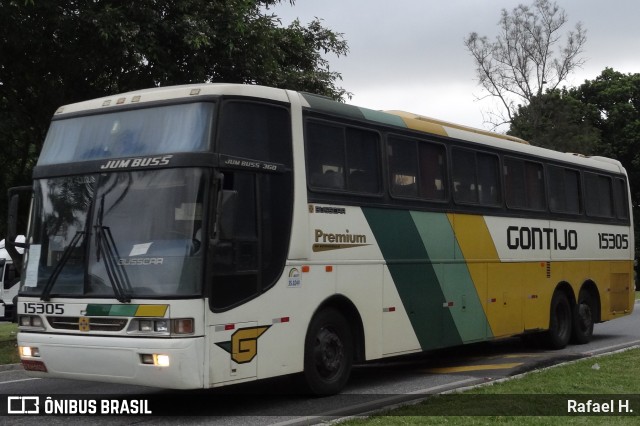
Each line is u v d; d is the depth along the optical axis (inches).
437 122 551.8
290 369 397.1
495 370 530.0
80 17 650.2
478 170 567.5
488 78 1857.8
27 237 394.0
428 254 504.4
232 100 380.2
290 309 398.6
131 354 349.7
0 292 1255.5
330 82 943.0
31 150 845.8
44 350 374.9
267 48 776.3
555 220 662.5
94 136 392.8
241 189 379.6
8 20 645.9
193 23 693.3
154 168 366.6
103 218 371.2
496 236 577.9
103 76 734.5
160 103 382.0
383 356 462.0
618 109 2123.5
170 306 346.0
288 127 410.9
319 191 423.2
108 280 361.4
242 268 372.8
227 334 361.1
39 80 715.4
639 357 554.9
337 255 431.5
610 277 750.5
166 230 358.0
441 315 512.4
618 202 782.5
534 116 1856.5
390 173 479.8
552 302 652.1
